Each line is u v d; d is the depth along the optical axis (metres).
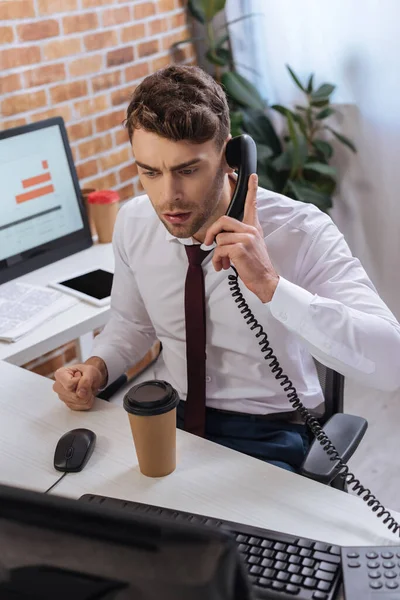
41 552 0.63
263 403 1.66
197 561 0.60
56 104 2.71
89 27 2.78
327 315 1.43
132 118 1.36
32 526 0.63
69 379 1.55
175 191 1.36
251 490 1.30
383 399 3.07
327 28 3.28
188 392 1.65
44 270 2.38
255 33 3.40
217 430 1.64
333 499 1.27
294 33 3.34
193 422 1.64
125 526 0.62
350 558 1.08
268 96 3.50
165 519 0.62
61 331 1.99
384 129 3.33
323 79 3.37
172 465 1.35
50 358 2.82
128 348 1.83
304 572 1.07
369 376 1.47
